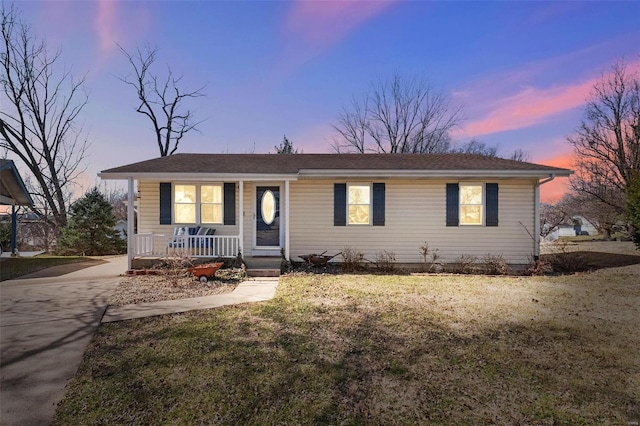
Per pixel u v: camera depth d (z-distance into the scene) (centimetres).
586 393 317
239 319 524
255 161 1146
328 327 492
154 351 402
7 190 1329
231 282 809
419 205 1052
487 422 273
